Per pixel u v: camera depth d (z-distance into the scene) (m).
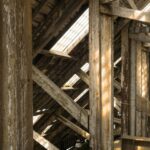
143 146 5.03
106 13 4.25
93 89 4.30
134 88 5.99
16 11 1.20
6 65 1.18
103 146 4.32
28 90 1.26
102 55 4.30
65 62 5.68
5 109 1.19
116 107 8.61
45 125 6.90
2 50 1.18
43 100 6.02
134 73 6.00
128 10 4.10
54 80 5.95
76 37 5.36
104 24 4.29
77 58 5.73
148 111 6.20
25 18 1.23
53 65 5.51
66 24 4.89
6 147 1.19
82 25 5.20
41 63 5.21
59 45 5.29
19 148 1.21
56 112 6.75
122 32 5.78
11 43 1.19
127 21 5.59
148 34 5.65
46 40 4.64
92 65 4.30
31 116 1.28
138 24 5.71
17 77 1.21
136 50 6.00
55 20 4.53
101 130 4.35
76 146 7.79
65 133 8.11
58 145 8.42
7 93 1.18
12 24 1.19
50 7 4.43
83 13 4.95
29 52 1.26
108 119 4.35
